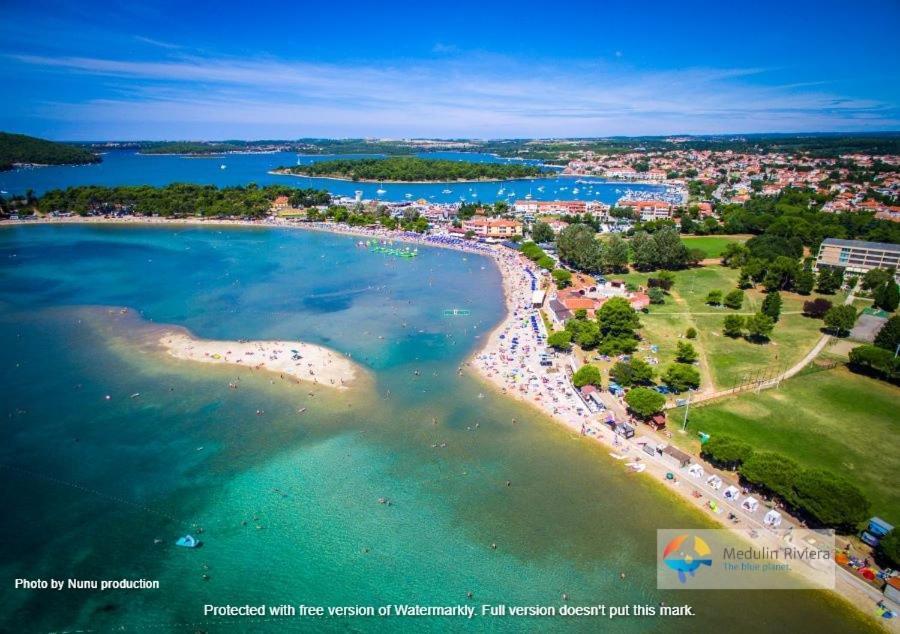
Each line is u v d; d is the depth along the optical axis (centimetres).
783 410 11506
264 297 19425
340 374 13288
